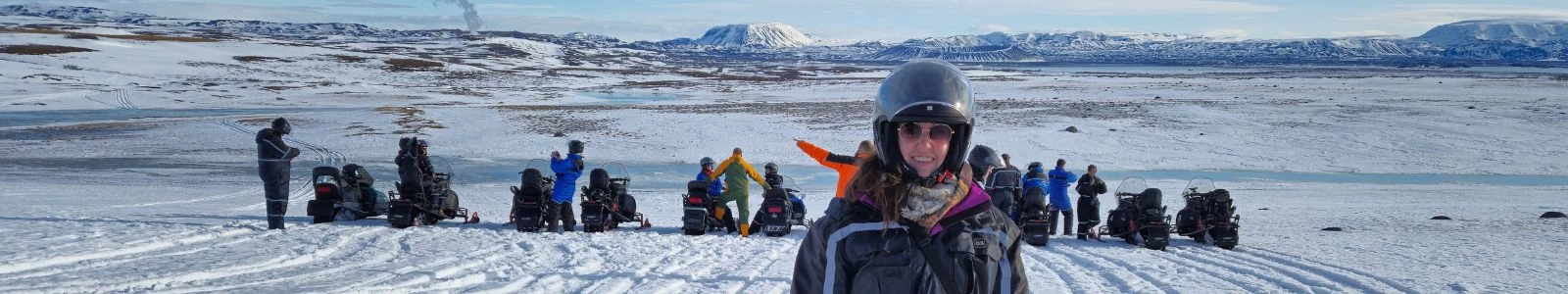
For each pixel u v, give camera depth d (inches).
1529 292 253.4
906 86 65.2
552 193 435.8
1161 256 364.8
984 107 1947.6
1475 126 1441.9
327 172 438.6
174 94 2413.9
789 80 4347.9
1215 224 406.0
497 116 1690.5
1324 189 832.9
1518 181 949.8
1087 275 297.7
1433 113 1689.2
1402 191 813.9
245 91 2593.5
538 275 267.7
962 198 66.0
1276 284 275.7
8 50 3641.7
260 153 365.7
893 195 63.3
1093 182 472.7
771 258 331.9
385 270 262.2
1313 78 4692.4
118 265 243.3
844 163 249.8
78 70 3179.1
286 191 372.2
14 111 1887.3
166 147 1182.3
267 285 218.7
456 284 243.3
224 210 491.8
